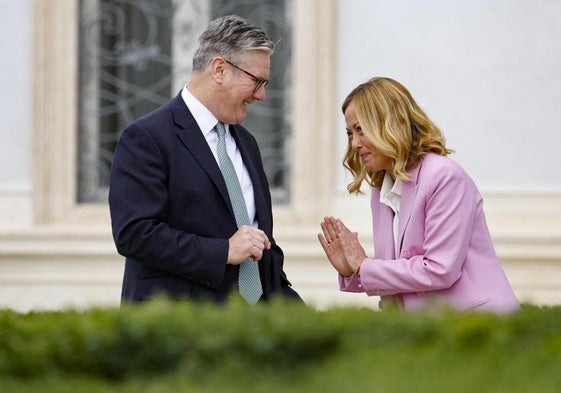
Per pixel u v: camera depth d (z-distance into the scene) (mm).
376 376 6770
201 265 10531
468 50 18266
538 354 7258
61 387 7250
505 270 18062
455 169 10586
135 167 10680
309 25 18438
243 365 7285
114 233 10672
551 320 8125
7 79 18688
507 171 18250
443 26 18312
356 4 18438
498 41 18266
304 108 18469
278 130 18688
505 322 7938
